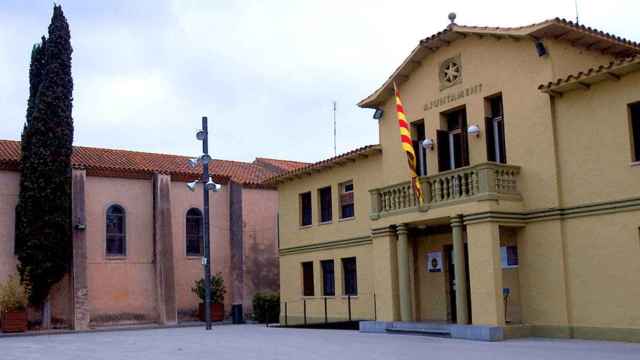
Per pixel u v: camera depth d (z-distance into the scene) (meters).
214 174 39.03
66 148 33.94
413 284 24.92
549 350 16.30
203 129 30.91
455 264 21.00
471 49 22.75
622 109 18.55
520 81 21.08
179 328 32.53
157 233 36.22
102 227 35.81
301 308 31.91
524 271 20.70
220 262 38.94
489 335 19.33
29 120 33.84
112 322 35.25
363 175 28.59
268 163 43.44
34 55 34.44
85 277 33.56
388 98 26.28
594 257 19.00
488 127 22.19
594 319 18.89
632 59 17.67
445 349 17.14
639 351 15.72
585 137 19.41
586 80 18.98
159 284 35.78
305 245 31.86
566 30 19.78
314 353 17.09
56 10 34.81
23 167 33.31
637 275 18.00
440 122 23.77
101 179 36.16
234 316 36.16
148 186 37.53
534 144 20.58
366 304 27.89
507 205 20.39
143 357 17.61
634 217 18.14
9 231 33.66
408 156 22.17
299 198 32.62
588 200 19.23
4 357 19.11
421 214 22.25
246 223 38.97
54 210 33.00
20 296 31.47
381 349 17.59
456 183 21.28
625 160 18.44
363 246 28.31
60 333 31.20
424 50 24.02
